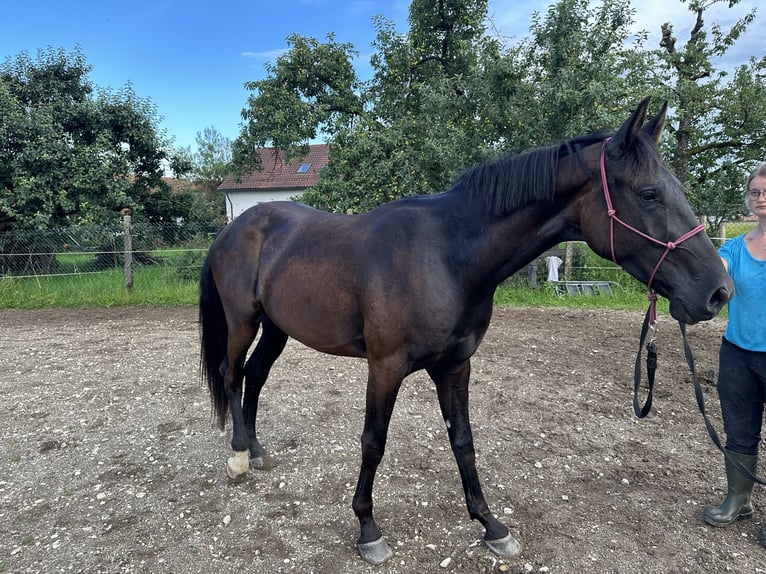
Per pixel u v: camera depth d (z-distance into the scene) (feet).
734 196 43.42
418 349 6.42
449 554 7.14
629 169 5.43
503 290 28.60
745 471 6.68
